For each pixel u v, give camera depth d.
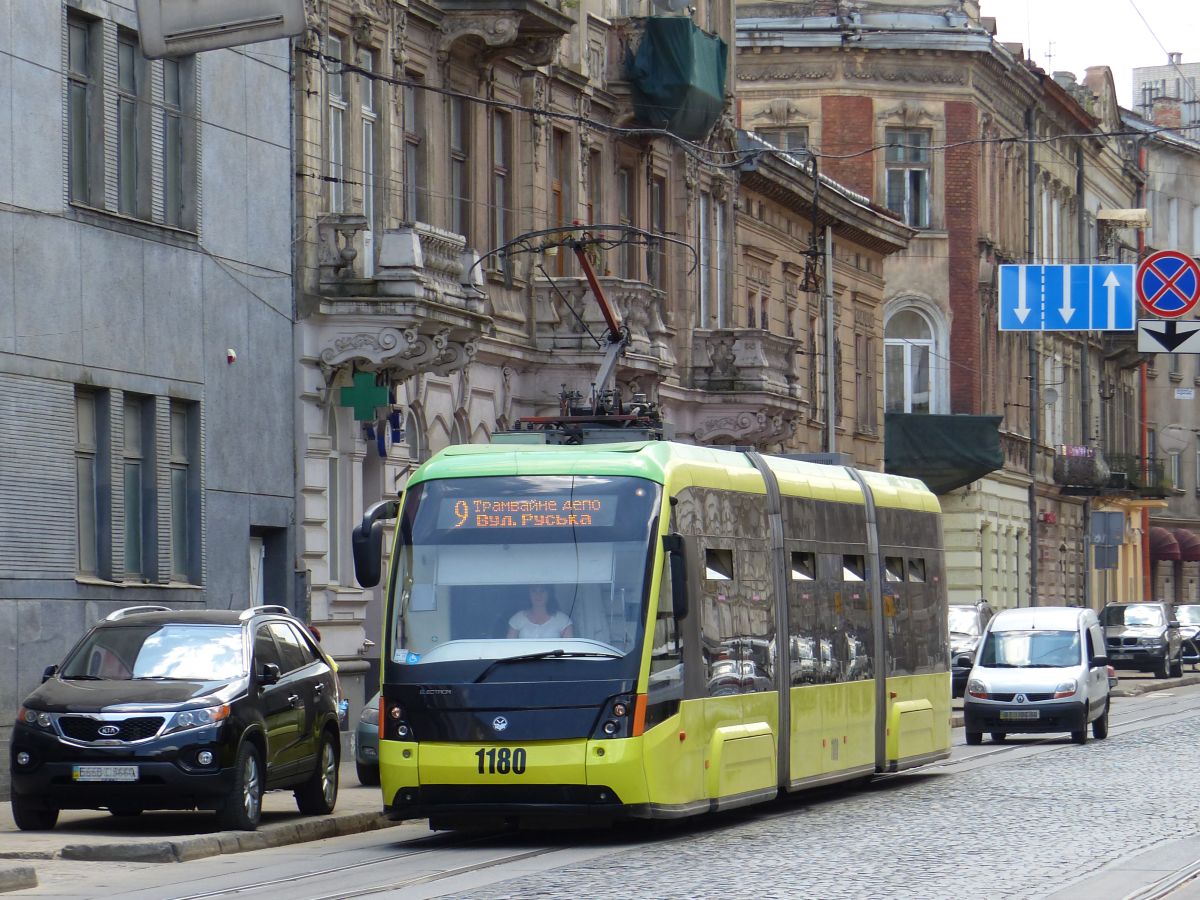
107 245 37.62
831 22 91.19
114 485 37.72
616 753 25.86
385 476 46.59
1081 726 48.06
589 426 36.38
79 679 28.27
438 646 26.56
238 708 27.64
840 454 36.31
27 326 35.34
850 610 34.44
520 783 25.94
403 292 43.22
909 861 24.09
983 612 67.94
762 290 71.31
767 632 30.52
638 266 59.59
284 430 43.16
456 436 49.75
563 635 26.38
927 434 87.56
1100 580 116.94
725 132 66.56
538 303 53.03
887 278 92.38
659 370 53.94
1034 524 101.69
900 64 91.75
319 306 43.31
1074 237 113.38
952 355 92.94
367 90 46.12
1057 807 31.59
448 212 49.31
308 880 22.92
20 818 27.83
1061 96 105.31
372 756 35.84
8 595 34.50
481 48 50.12
